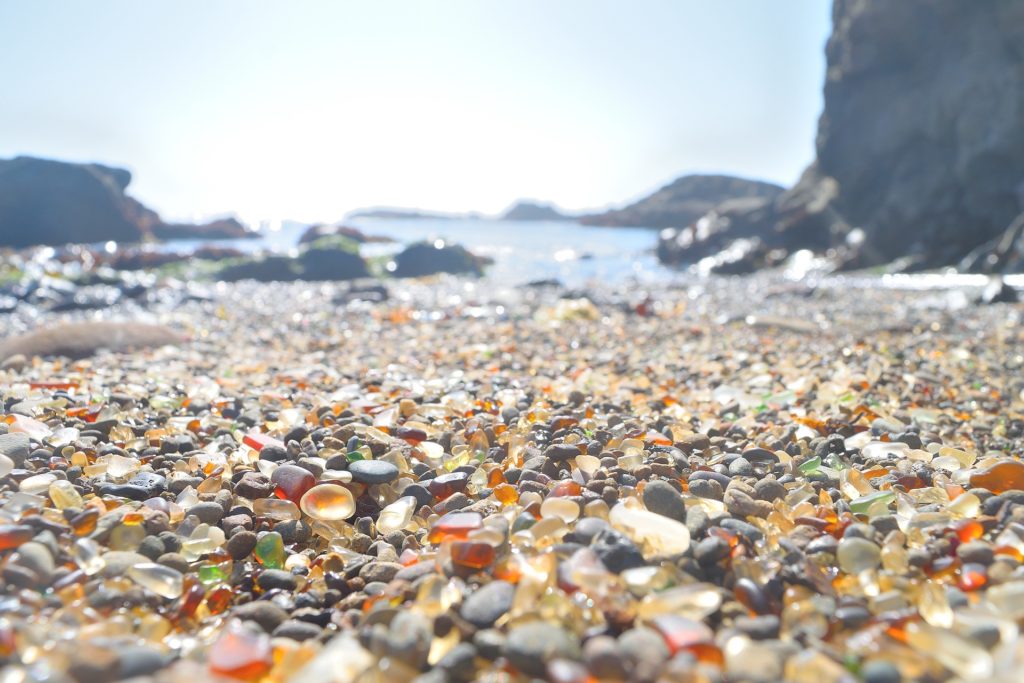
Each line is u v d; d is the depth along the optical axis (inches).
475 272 74.5
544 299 45.9
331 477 9.5
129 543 7.8
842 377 16.3
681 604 6.2
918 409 13.9
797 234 91.7
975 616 6.1
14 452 9.5
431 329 31.4
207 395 14.7
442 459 10.7
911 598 6.6
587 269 88.3
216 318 37.3
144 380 15.9
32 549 6.9
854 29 81.6
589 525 7.5
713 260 88.0
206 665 6.0
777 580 6.9
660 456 10.1
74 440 10.6
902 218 77.0
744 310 41.0
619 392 15.5
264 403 14.0
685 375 18.6
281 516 8.8
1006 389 17.6
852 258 77.5
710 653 5.7
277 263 66.9
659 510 8.0
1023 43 66.2
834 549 7.5
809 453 11.1
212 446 11.2
